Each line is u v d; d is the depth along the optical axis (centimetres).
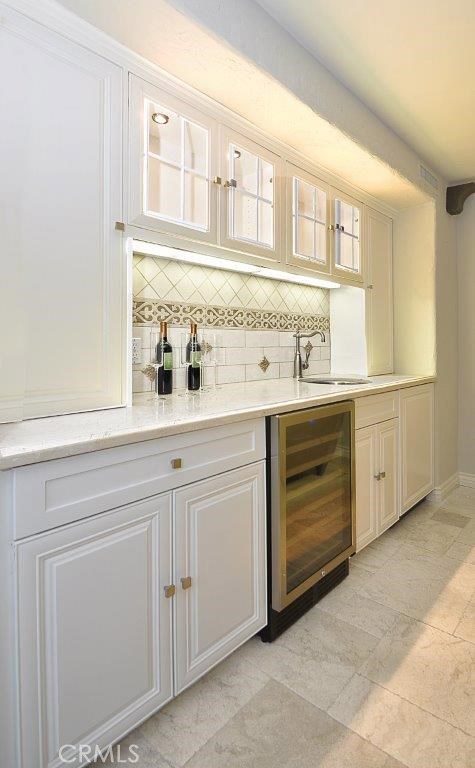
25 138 113
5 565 84
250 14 141
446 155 261
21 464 84
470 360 326
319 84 174
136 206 139
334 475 183
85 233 127
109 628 101
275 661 143
